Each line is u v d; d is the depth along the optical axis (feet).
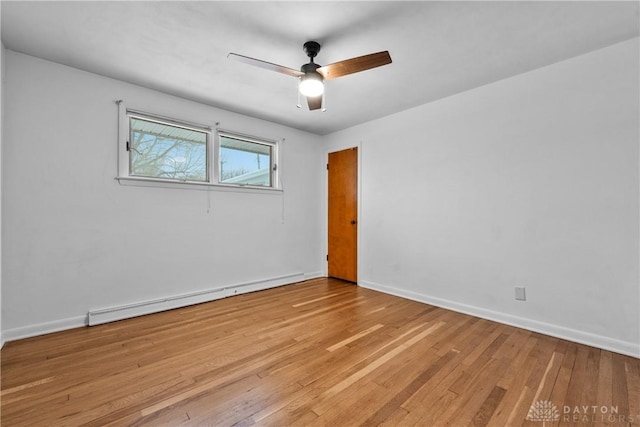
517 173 8.60
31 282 7.64
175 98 10.27
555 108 7.92
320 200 15.46
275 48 7.32
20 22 6.29
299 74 7.06
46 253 7.86
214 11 5.95
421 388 5.47
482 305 9.33
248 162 12.67
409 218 11.48
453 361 6.48
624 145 6.92
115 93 8.99
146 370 6.06
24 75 7.55
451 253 10.14
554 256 7.93
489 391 5.39
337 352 6.89
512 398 5.18
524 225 8.46
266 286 12.81
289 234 13.97
